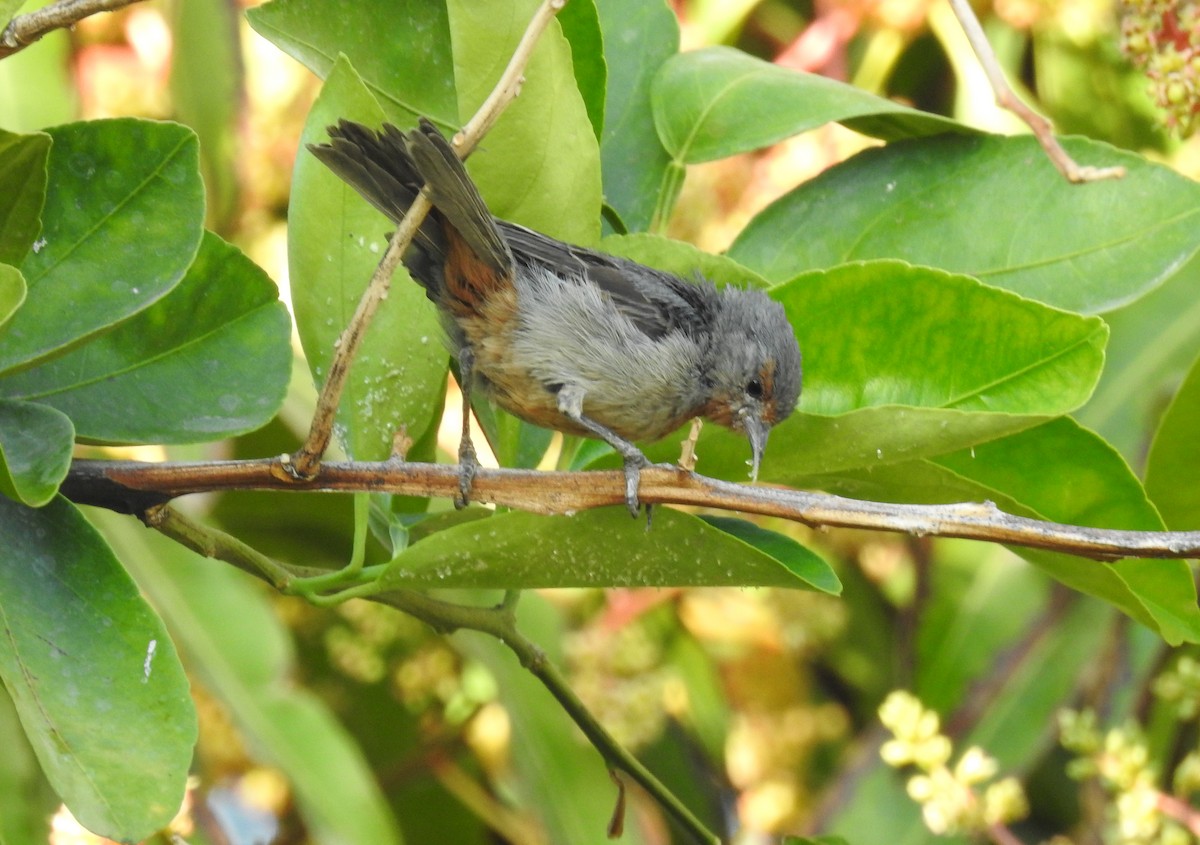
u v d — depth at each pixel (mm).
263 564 6141
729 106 7660
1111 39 10859
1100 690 10047
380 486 5758
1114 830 8188
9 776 7781
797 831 10000
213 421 6180
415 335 6711
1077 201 7160
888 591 11406
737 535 6188
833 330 6445
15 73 9672
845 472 6586
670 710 10680
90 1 5414
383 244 6605
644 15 8219
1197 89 7086
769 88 7684
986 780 9820
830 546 11266
